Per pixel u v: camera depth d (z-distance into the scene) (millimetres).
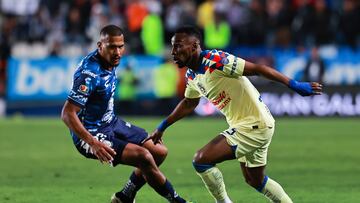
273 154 45844
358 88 69875
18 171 39562
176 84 71062
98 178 37094
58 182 35812
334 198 31328
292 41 75062
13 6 82125
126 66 71062
